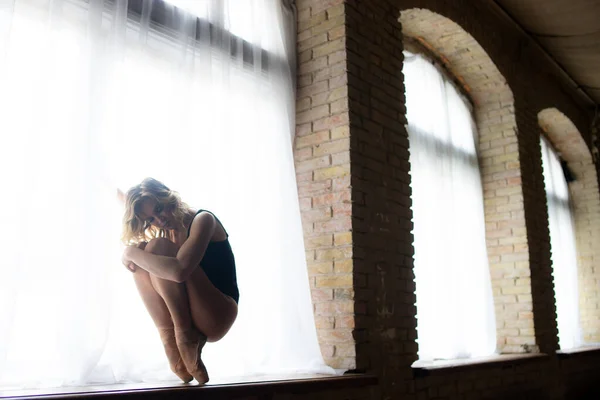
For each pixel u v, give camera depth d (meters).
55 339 2.31
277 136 3.52
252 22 3.56
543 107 6.58
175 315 2.24
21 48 2.41
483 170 5.92
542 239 5.87
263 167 3.43
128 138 2.75
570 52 6.54
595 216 7.76
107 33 2.66
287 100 3.70
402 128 4.07
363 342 3.37
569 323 6.94
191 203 2.94
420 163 4.79
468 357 4.82
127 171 2.71
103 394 1.91
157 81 2.95
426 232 4.67
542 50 6.50
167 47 3.03
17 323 2.24
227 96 3.22
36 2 2.47
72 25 2.58
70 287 2.36
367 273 3.50
